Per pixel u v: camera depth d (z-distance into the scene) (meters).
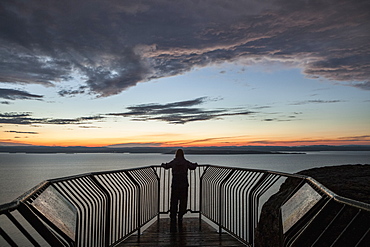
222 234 6.30
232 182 6.00
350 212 3.18
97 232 4.28
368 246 1.66
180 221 7.14
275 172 4.29
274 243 4.22
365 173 4.80
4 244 17.52
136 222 6.11
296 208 2.81
